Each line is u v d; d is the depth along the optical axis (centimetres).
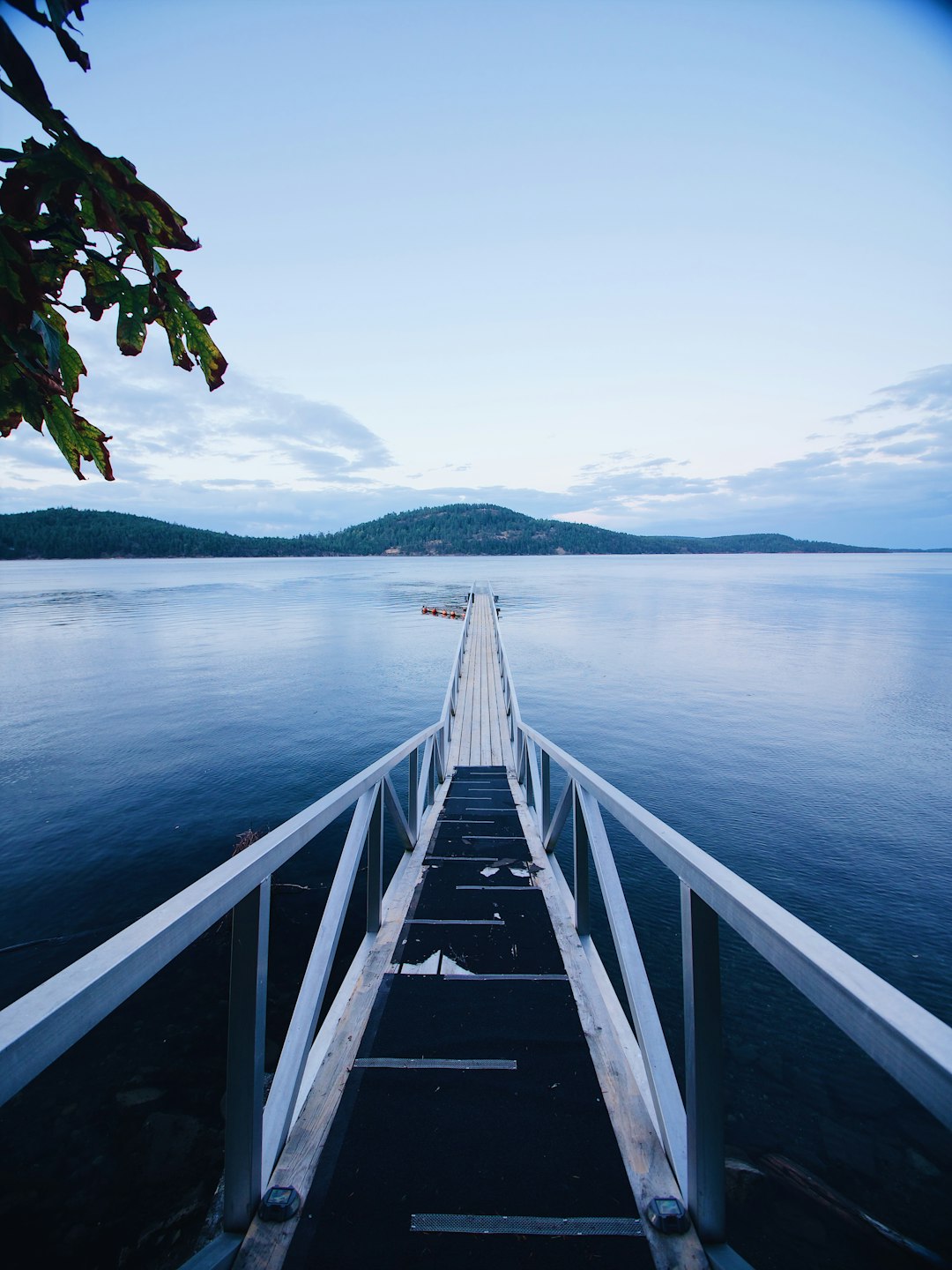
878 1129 362
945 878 738
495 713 1121
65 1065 400
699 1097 143
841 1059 421
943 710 1644
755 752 1266
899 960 575
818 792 1039
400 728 1454
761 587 7100
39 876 726
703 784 1074
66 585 7344
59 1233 288
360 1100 197
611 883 226
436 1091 201
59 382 78
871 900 685
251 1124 150
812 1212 301
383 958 293
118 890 689
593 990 264
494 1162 172
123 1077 391
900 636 3122
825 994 86
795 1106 380
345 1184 165
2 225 75
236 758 1227
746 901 110
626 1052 221
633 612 4316
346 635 3158
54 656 2486
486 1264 144
